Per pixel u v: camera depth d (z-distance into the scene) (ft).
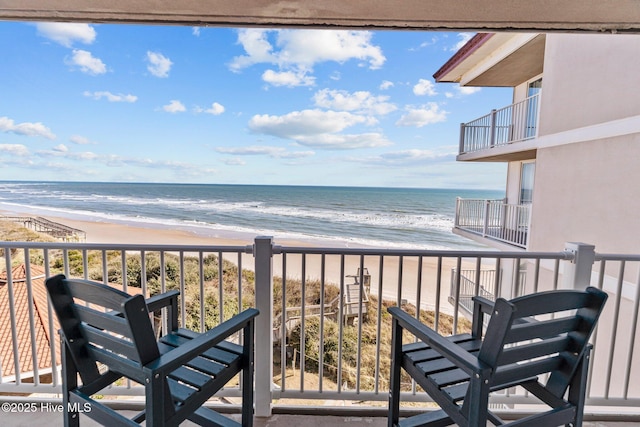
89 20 4.70
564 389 4.08
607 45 12.88
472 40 21.18
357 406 5.92
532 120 22.72
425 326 4.31
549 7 4.22
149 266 29.58
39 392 6.03
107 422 4.10
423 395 5.87
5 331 13.30
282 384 6.01
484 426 3.43
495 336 3.45
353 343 21.50
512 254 5.65
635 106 11.59
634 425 5.76
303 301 5.83
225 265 33.68
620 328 11.43
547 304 3.61
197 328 19.07
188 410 3.92
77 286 3.82
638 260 5.62
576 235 14.47
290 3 4.20
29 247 5.59
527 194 25.63
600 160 13.19
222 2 4.19
